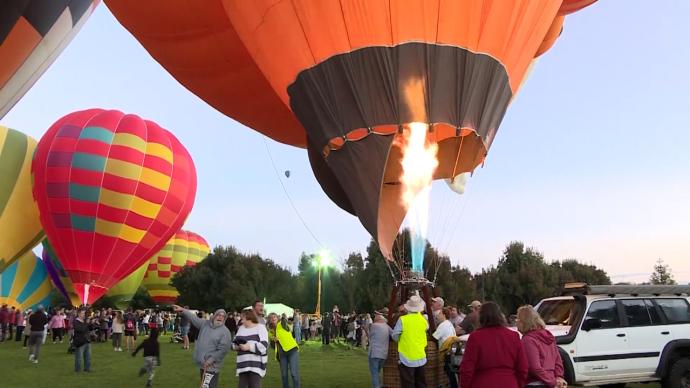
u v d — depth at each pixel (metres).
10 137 23.56
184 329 18.64
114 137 22.62
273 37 7.89
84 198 21.64
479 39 7.40
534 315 4.37
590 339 6.89
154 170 22.83
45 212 22.00
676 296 7.48
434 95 7.12
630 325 7.08
